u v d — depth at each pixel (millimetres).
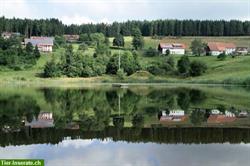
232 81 145250
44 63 187125
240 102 70688
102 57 179125
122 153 29312
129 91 102438
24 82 148250
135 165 26062
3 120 46406
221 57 197500
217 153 29266
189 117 49875
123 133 38031
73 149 30703
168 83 152500
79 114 53125
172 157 28062
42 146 31797
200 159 27516
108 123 44875
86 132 38594
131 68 173750
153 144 32500
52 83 148000
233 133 37812
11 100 71438
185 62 170375
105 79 163250
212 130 39625
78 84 144125
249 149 30578
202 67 166625
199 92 98500
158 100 74812
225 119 47781
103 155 28797
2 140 34312
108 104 66812
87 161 27094
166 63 179750
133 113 54344
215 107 61812
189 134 37312
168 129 40406
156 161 27047
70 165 26141
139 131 39156
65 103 67750
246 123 44594
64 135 36938
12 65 174250
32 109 58031
